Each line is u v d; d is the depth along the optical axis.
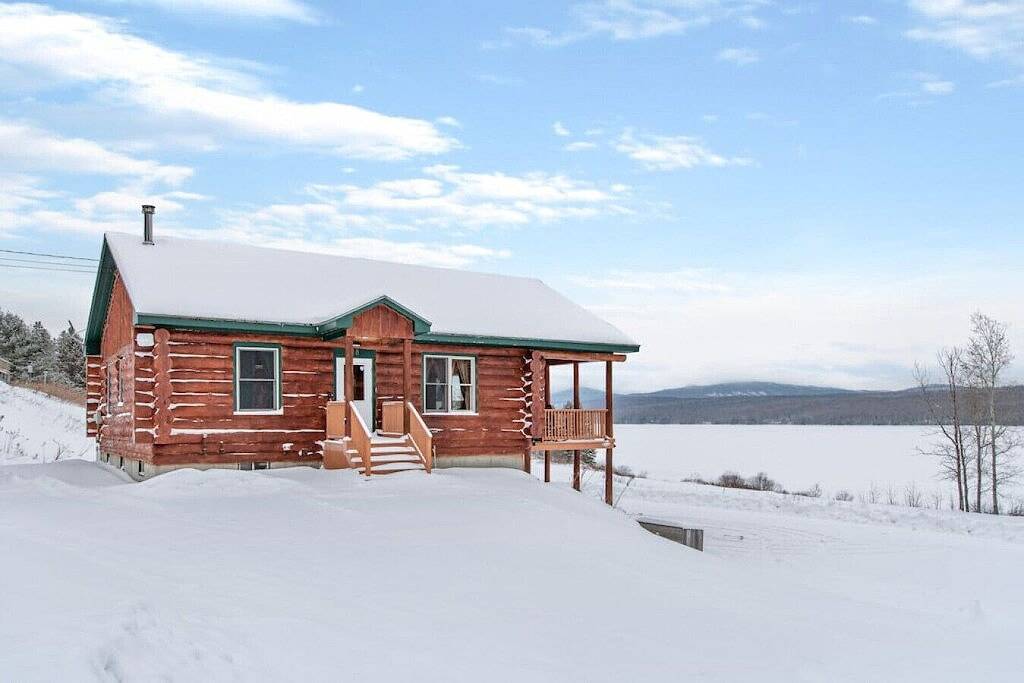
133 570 8.73
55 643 5.61
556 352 23.16
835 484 44.56
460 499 15.18
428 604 9.12
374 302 18.34
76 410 49.31
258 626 7.44
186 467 17.67
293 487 15.75
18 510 12.06
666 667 8.05
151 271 18.97
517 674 7.34
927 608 14.28
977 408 36.41
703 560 14.19
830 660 9.04
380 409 20.73
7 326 70.06
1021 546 21.20
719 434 133.88
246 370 18.80
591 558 12.31
